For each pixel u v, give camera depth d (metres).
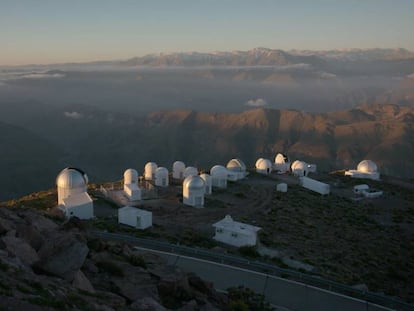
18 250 16.59
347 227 49.91
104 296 15.80
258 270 29.34
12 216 22.86
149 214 43.59
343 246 41.75
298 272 28.73
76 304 13.77
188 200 55.38
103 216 48.72
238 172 77.44
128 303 16.52
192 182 55.22
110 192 59.88
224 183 68.62
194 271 28.38
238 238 38.34
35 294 13.23
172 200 58.22
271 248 38.09
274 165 89.06
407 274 35.97
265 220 49.47
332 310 24.92
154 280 19.33
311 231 46.31
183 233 41.62
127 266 20.30
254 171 86.75
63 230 23.22
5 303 12.04
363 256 39.22
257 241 39.53
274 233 43.69
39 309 12.31
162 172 68.94
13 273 14.37
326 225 49.88
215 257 30.83
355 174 86.31
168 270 21.22
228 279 27.61
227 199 60.84
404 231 51.09
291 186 72.38
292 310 24.27
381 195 70.44
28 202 56.31
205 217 49.97
